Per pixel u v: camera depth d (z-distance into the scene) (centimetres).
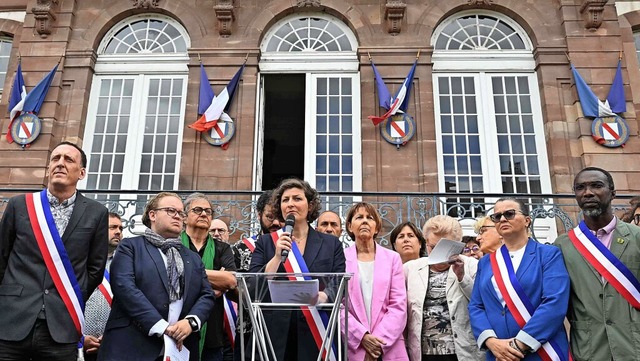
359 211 455
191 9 1076
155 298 353
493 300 376
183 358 338
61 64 1034
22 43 1053
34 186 954
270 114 1447
